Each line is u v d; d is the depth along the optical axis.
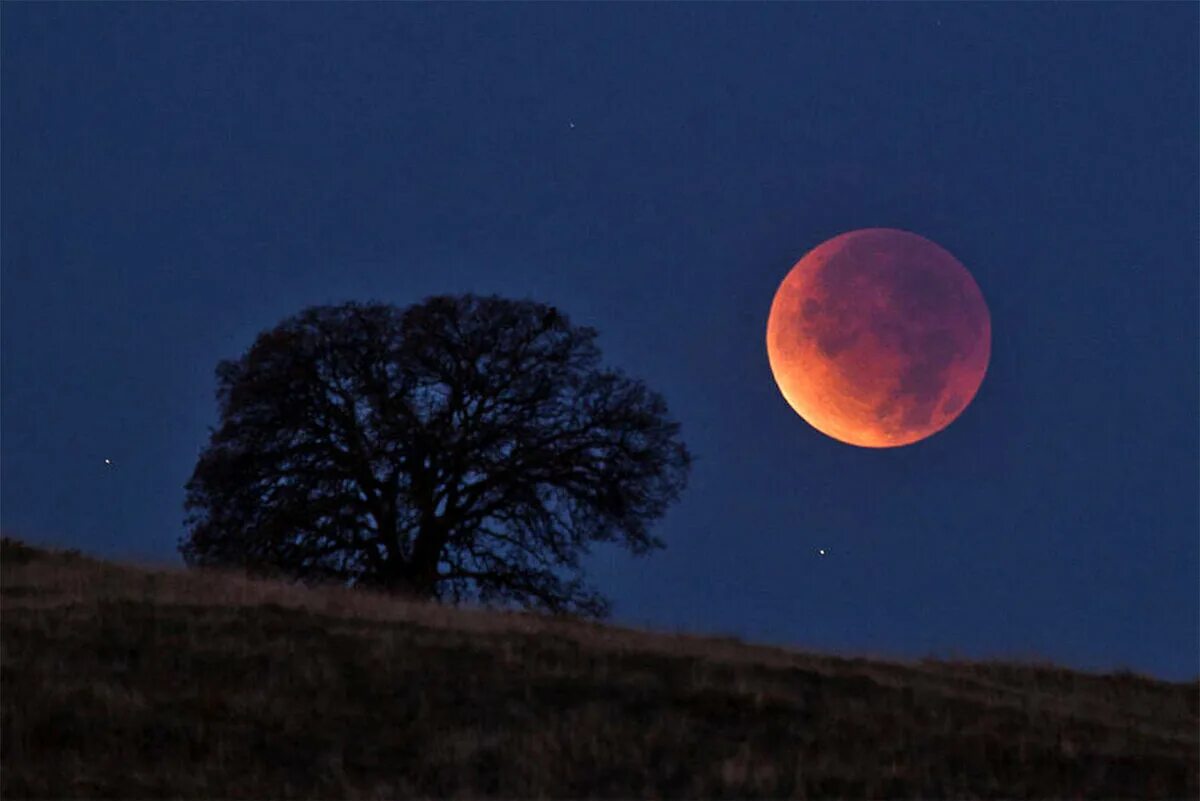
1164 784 89.94
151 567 127.88
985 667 124.56
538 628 109.62
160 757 83.75
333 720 88.88
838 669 107.69
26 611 102.56
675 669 100.19
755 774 85.31
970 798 85.75
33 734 83.94
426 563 169.88
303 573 166.38
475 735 88.00
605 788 83.81
